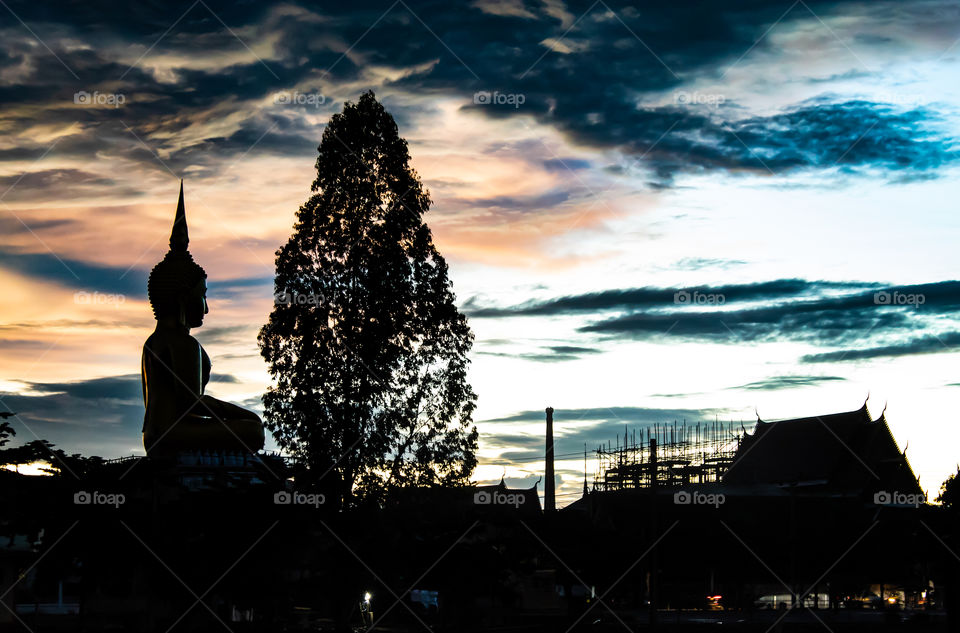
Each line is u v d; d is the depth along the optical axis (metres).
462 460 60.66
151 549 52.97
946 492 95.69
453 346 62.09
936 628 80.62
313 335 59.75
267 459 59.38
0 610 59.28
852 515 108.06
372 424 59.28
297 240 61.38
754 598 110.12
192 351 65.12
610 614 82.12
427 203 64.12
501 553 63.25
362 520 56.38
